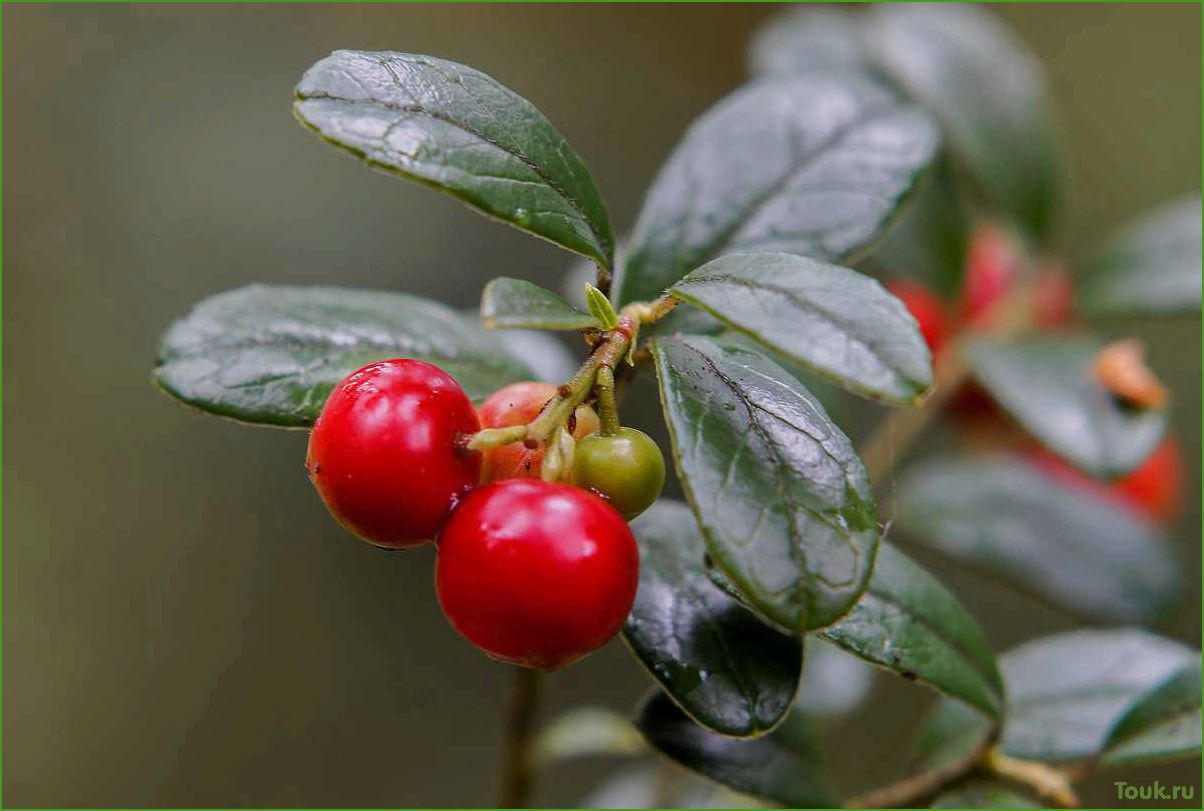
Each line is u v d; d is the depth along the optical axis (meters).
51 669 0.31
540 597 0.13
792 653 0.14
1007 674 0.16
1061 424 0.17
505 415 0.13
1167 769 0.26
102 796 0.30
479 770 0.30
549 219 0.13
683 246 0.15
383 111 0.13
